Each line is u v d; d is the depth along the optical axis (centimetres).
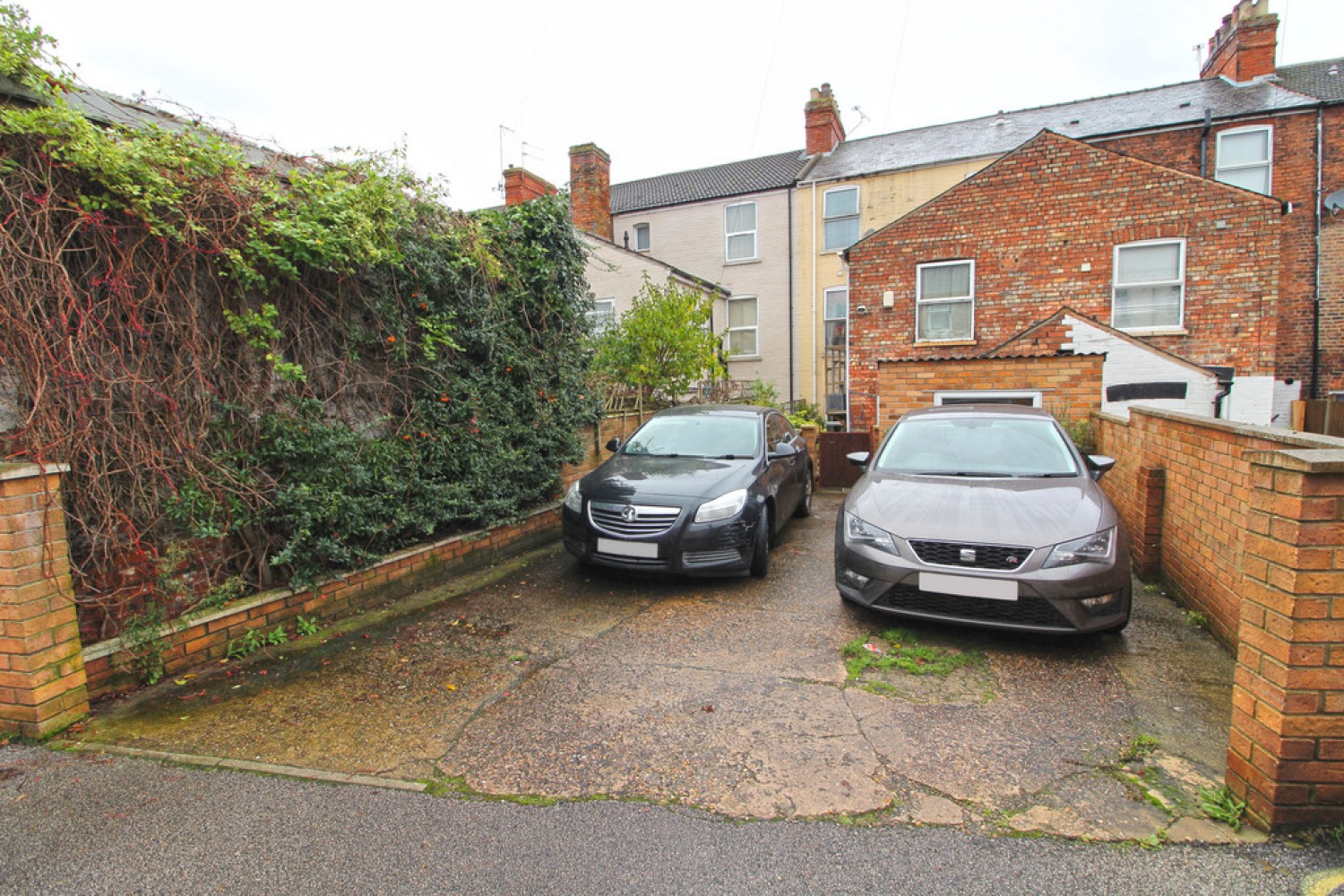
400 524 482
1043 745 287
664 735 298
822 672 362
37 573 289
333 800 252
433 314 504
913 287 1290
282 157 413
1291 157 1288
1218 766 269
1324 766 221
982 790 255
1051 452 498
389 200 439
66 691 302
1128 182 1140
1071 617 369
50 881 211
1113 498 674
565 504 561
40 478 290
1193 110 1406
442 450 517
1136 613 449
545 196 650
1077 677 352
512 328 596
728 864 217
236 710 322
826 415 1711
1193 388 944
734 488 534
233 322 368
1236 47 1512
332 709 324
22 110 326
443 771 272
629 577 553
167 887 208
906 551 402
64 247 305
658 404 1038
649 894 205
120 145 318
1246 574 238
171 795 255
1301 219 1284
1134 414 588
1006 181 1216
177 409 351
